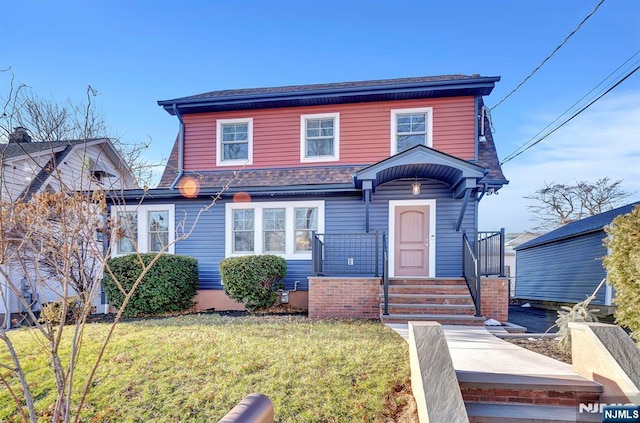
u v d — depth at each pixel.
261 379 3.83
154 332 5.59
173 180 10.09
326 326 6.10
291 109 9.84
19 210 3.12
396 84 8.82
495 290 7.03
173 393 3.64
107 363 4.28
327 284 7.36
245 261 8.05
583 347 3.60
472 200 8.66
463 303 7.02
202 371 4.04
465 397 3.54
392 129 9.34
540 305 14.59
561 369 3.83
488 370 3.78
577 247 11.91
